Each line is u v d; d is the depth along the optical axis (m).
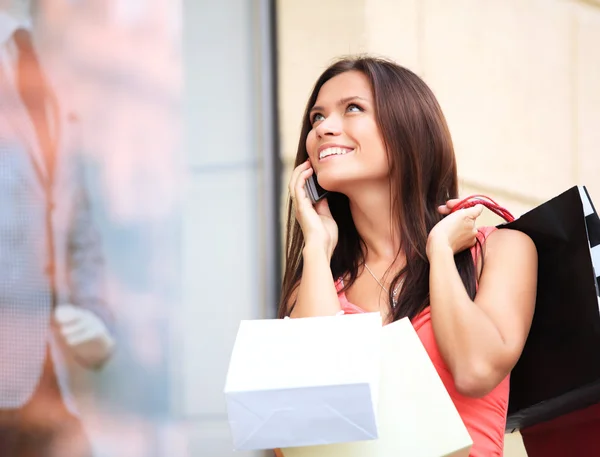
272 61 7.98
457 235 5.23
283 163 7.90
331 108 5.71
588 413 5.19
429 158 5.67
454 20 9.05
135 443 7.32
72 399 7.20
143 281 7.43
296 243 5.97
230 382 4.04
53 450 7.16
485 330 4.87
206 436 7.43
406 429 4.36
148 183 7.51
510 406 5.27
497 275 5.17
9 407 7.09
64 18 7.33
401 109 5.59
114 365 7.32
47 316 7.19
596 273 5.11
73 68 7.34
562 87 9.78
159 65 7.61
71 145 7.30
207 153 7.82
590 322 4.93
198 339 7.58
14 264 7.12
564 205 5.09
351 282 5.68
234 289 7.68
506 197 9.29
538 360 5.16
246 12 8.00
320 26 8.19
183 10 7.87
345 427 3.98
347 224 5.84
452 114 8.95
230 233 7.75
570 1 9.91
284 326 4.27
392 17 8.54
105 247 7.32
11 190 7.14
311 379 4.01
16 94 7.18
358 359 4.07
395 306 5.35
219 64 7.91
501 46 9.38
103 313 7.31
